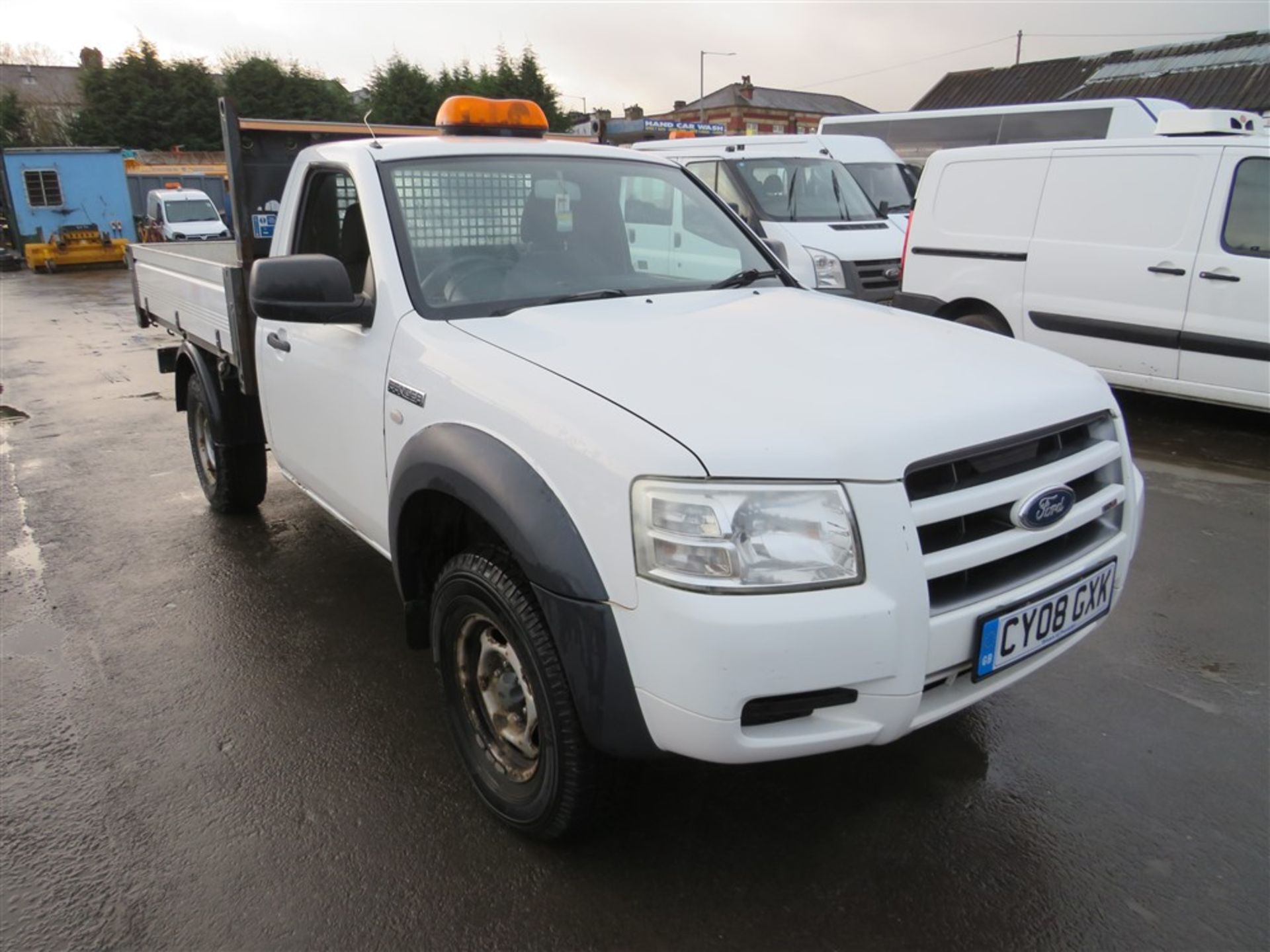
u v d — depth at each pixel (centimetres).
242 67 4097
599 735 207
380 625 383
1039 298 695
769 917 226
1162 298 630
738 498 189
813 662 190
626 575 196
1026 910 227
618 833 253
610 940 220
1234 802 266
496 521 218
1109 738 298
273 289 271
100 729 310
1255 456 605
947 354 250
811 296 323
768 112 5481
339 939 221
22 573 439
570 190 335
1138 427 675
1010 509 215
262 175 431
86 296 1791
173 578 430
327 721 313
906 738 297
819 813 262
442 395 251
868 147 1123
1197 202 609
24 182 2422
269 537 482
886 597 193
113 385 891
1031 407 224
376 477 297
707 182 927
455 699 266
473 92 3856
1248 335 595
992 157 716
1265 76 2330
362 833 257
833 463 193
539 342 251
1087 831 255
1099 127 1263
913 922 224
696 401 209
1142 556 443
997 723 306
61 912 231
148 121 4081
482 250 308
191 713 319
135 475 596
